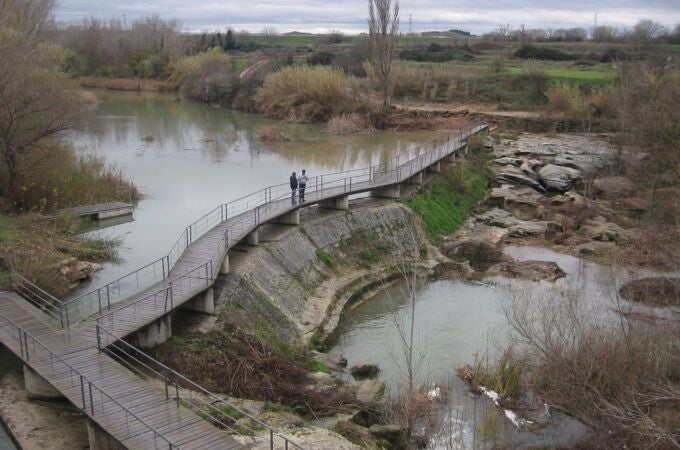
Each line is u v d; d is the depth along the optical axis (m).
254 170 62.38
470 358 32.19
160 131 86.50
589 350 26.39
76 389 21.52
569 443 25.20
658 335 29.34
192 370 26.17
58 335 25.31
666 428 22.47
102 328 24.05
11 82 39.81
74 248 36.62
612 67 114.31
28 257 31.58
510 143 77.12
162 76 142.75
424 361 31.89
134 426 19.70
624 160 63.16
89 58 147.62
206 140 78.88
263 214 39.09
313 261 40.06
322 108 99.00
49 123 42.28
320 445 21.59
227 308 30.69
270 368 27.80
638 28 137.50
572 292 39.16
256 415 23.44
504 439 25.39
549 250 49.62
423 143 79.31
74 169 47.72
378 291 41.44
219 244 33.97
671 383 25.75
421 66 116.06
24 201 41.62
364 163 66.31
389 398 27.02
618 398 25.00
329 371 30.14
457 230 53.03
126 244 39.69
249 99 109.69
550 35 179.12
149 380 24.53
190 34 181.88
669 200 52.47
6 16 52.91
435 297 40.84
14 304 28.22
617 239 50.09
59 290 31.05
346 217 45.41
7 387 24.50
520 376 29.14
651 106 59.53
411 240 47.50
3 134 40.22
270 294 34.38
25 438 21.66
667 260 43.88
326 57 126.62
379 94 103.44
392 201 50.22
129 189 50.56
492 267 46.16
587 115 85.25
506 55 128.88
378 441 23.83
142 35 154.25
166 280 30.08
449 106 100.19
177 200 50.50
